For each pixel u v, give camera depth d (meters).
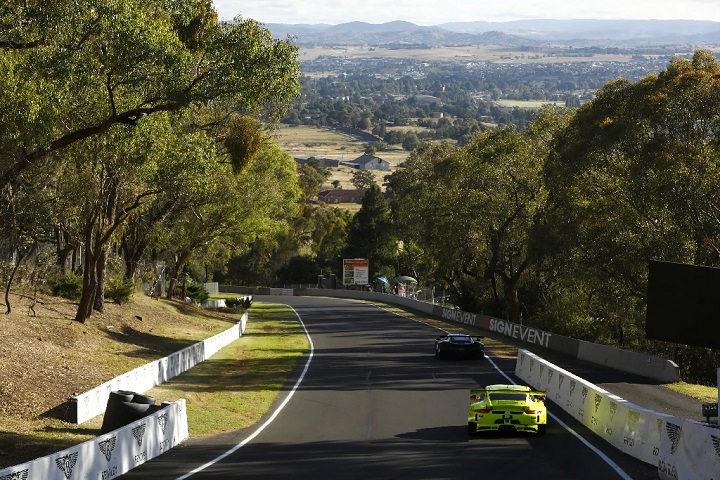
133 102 42.66
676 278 33.84
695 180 71.00
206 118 66.69
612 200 80.56
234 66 40.09
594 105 83.25
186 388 54.09
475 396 39.56
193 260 141.50
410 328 114.62
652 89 77.31
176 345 77.00
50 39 37.72
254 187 108.50
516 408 37.72
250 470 30.30
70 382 47.06
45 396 42.84
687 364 81.00
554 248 85.31
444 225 117.38
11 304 64.88
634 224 78.38
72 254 85.12
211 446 36.38
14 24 37.12
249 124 66.75
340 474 29.53
